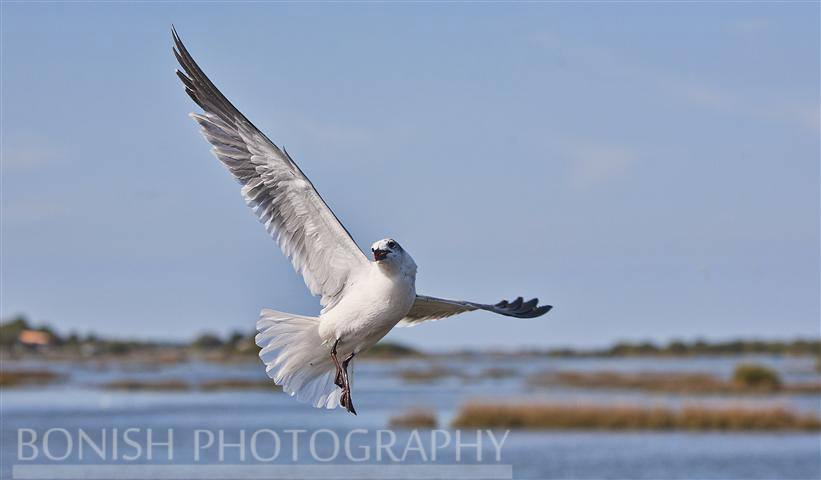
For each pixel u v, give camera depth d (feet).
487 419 148.56
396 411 181.68
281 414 184.85
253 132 35.24
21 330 534.37
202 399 230.07
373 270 35.99
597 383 237.66
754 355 570.87
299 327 37.06
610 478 107.55
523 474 109.91
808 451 124.26
